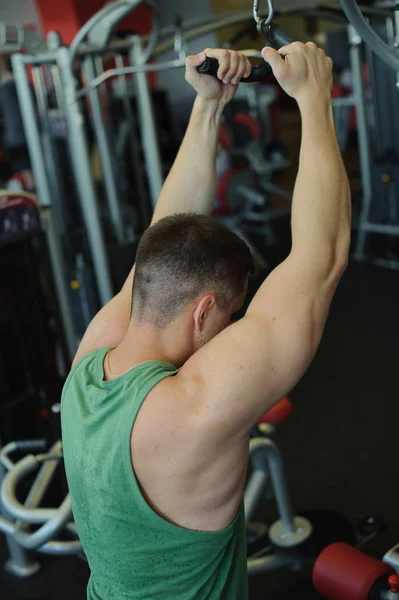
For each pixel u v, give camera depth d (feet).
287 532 6.85
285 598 6.44
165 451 2.65
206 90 3.34
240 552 3.09
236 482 2.78
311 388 10.52
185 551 2.81
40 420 7.57
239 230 16.43
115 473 2.75
